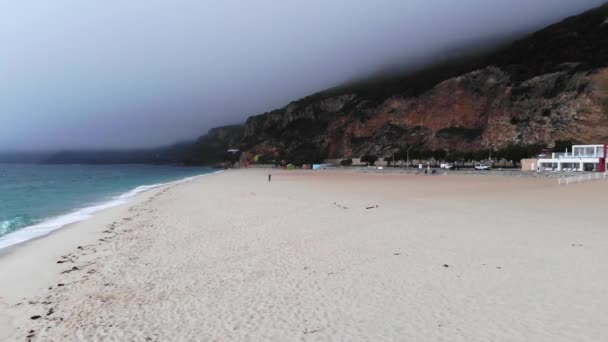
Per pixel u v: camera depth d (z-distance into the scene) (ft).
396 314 23.97
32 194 143.33
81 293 31.14
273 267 35.40
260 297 28.07
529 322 21.95
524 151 282.56
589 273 29.66
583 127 310.04
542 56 422.82
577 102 326.24
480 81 473.26
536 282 28.22
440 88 510.58
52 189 170.71
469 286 28.07
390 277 30.94
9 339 23.29
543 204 70.95
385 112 570.05
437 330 21.54
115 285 32.63
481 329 21.38
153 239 51.13
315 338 21.38
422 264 34.04
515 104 385.29
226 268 35.83
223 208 80.38
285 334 22.07
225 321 24.23
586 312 22.88
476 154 339.36
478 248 38.83
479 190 105.91
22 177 306.76
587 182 118.73
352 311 24.76
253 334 22.26
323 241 44.93
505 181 145.18
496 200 79.66
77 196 133.18
